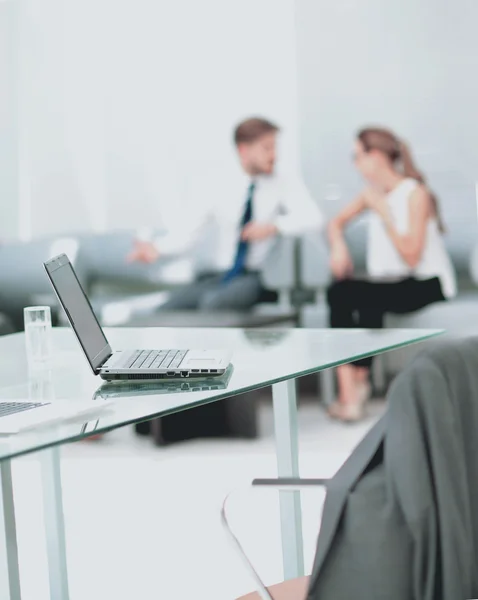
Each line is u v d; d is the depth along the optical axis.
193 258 5.89
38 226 6.53
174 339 2.72
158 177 6.14
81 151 6.36
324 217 5.51
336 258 5.33
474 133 5.34
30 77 6.49
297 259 5.46
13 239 6.55
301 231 5.49
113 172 6.28
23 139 6.53
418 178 5.35
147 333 2.88
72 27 6.34
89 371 2.32
